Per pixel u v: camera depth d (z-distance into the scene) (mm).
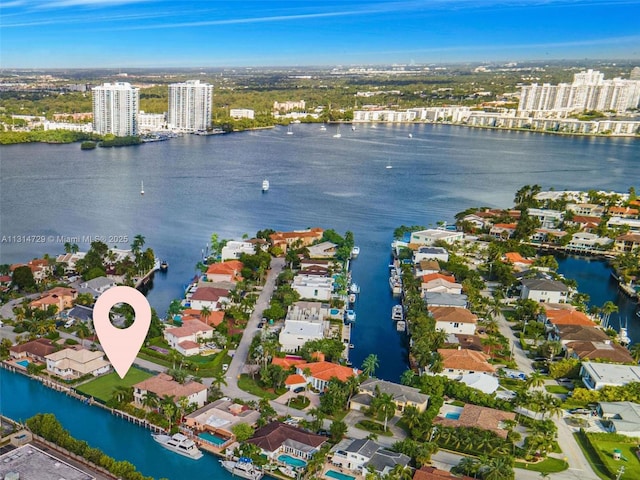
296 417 167500
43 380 185000
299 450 148500
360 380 182750
